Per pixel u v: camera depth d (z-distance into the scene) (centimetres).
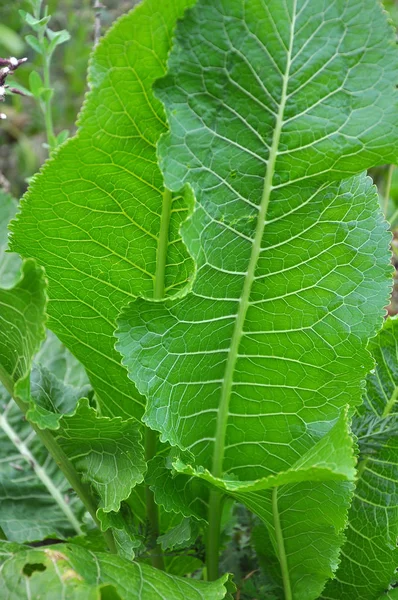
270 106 88
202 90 87
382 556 100
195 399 96
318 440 97
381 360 102
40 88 121
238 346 95
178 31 85
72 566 86
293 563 98
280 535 96
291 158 89
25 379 86
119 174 90
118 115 87
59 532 112
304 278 93
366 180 93
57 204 92
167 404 94
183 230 86
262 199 91
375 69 87
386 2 196
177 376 94
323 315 94
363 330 94
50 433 93
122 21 84
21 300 84
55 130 189
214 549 103
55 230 94
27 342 86
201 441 98
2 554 88
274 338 95
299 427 97
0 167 183
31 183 90
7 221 122
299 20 86
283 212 91
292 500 93
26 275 82
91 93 86
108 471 94
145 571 90
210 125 88
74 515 113
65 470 96
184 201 89
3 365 92
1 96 100
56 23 193
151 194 91
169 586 89
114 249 95
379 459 101
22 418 117
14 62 100
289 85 87
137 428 92
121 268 96
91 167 90
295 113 88
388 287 93
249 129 88
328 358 95
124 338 91
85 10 191
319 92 88
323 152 89
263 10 85
